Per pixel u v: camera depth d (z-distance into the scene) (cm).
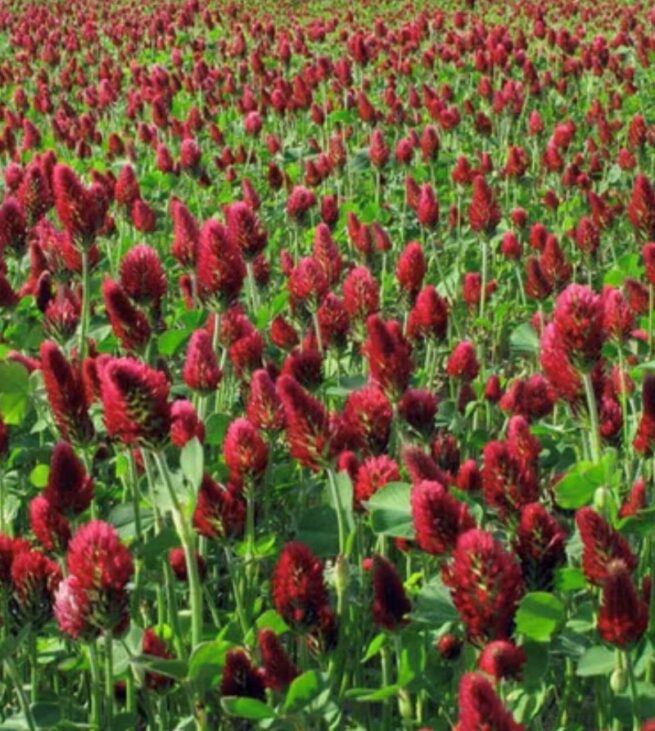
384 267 151
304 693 79
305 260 112
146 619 95
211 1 652
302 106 242
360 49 271
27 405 100
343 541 89
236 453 89
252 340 107
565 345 88
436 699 88
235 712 78
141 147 248
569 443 111
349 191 200
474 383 118
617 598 78
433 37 387
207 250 101
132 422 81
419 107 261
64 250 115
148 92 273
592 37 438
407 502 85
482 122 225
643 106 289
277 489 101
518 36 319
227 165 211
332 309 112
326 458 88
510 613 78
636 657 84
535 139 225
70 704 91
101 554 80
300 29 418
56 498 86
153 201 212
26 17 523
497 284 171
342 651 88
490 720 70
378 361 94
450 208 187
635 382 113
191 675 80
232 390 119
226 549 90
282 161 227
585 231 140
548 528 82
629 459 100
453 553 79
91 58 404
